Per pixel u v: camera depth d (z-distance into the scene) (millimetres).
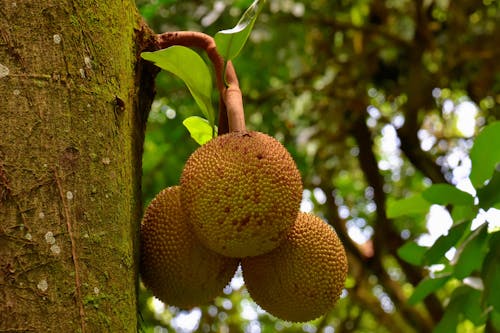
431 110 4961
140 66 1548
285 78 4602
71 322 1286
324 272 1628
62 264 1298
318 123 4445
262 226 1487
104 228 1354
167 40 1672
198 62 1589
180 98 4336
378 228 4961
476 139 1990
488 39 4414
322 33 4555
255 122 4512
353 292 5074
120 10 1493
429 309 4609
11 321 1251
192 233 1585
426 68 4590
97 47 1417
